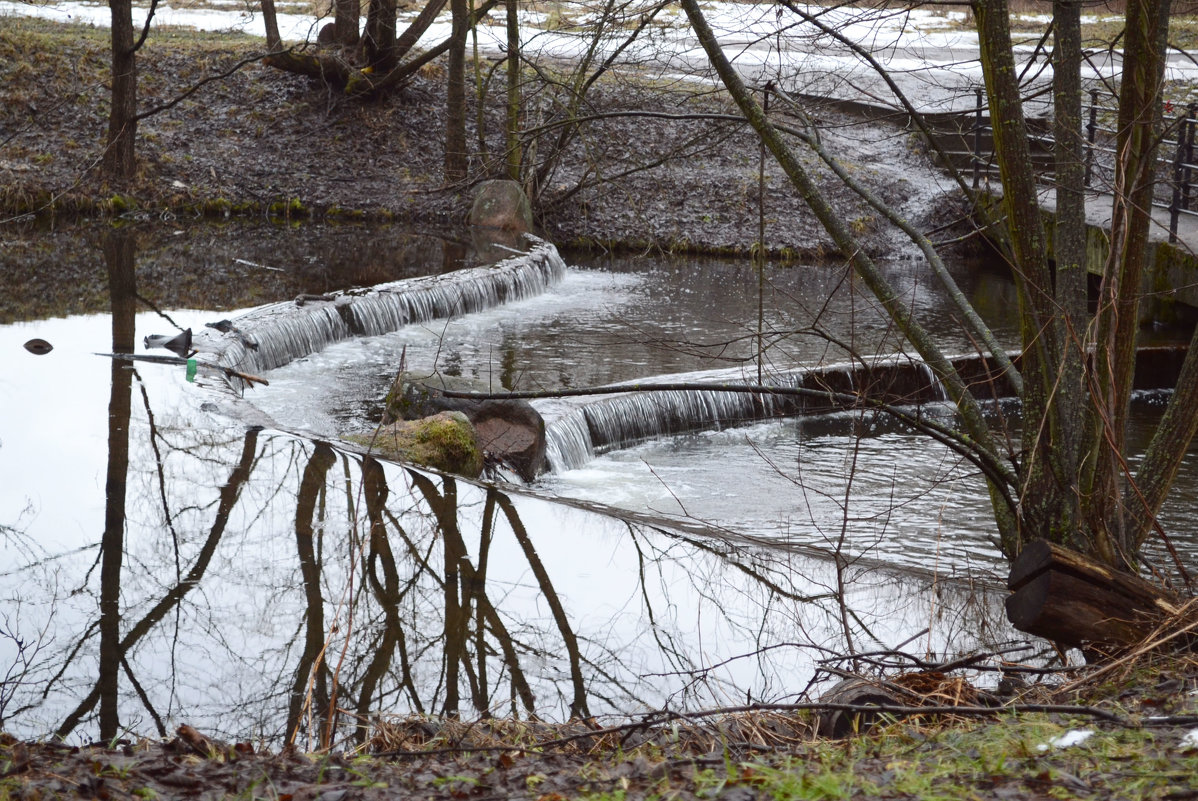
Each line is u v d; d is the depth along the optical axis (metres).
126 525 8.31
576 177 23.72
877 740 4.54
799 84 13.78
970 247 22.47
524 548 8.43
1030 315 6.39
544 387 13.35
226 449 9.98
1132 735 3.99
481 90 22.25
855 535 9.84
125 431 10.31
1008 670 5.28
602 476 11.53
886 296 6.71
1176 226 16.39
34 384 11.56
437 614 7.24
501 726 5.24
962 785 3.61
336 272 18.16
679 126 24.66
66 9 30.45
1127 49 5.93
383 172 23.95
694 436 13.10
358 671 6.43
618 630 7.11
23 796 3.60
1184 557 9.56
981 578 8.51
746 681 6.37
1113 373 6.22
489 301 17.58
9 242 19.12
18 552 7.75
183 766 4.08
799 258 22.02
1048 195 18.28
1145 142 5.98
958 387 6.73
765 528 9.95
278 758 4.37
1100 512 6.26
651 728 4.93
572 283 19.69
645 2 14.99
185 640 6.70
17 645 6.51
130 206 21.72
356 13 24.81
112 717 5.75
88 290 16.23
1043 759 3.82
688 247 22.33
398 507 9.02
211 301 15.88
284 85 25.38
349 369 13.90
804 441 12.95
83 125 23.06
